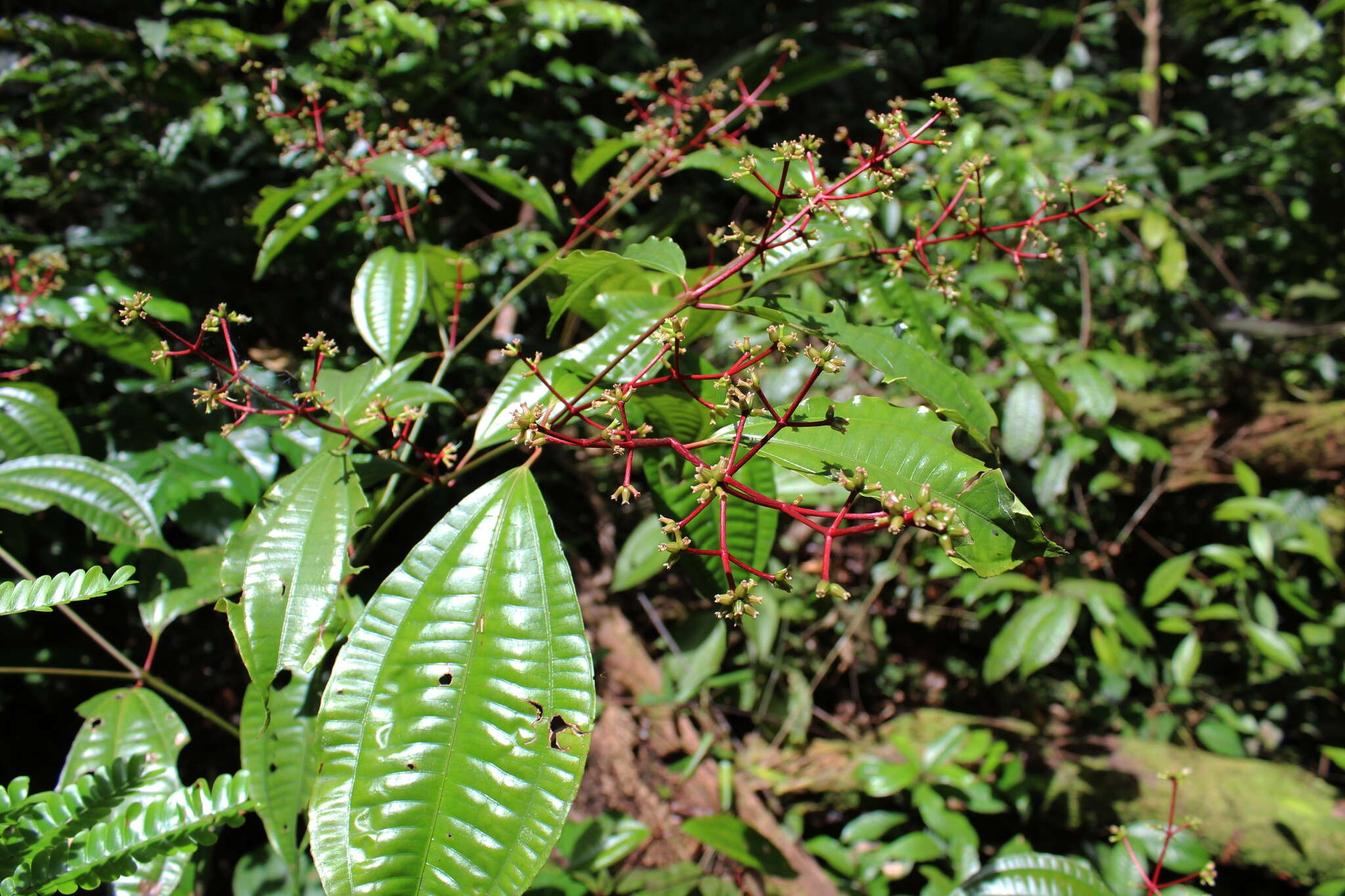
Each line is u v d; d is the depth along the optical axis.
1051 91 1.26
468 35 1.07
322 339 0.47
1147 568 1.34
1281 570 1.11
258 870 0.73
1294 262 1.52
